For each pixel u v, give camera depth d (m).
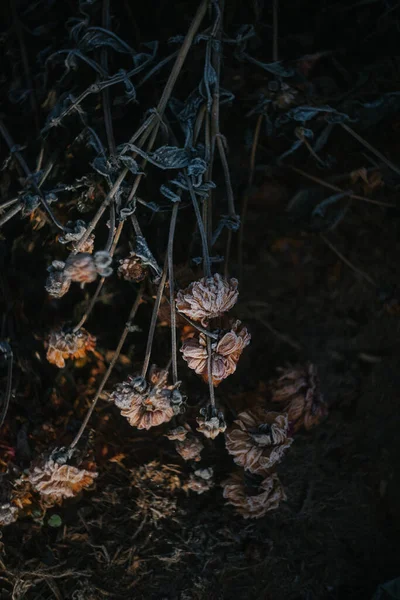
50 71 0.85
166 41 0.86
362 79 0.86
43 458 0.76
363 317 1.02
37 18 0.86
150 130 0.74
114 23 0.86
